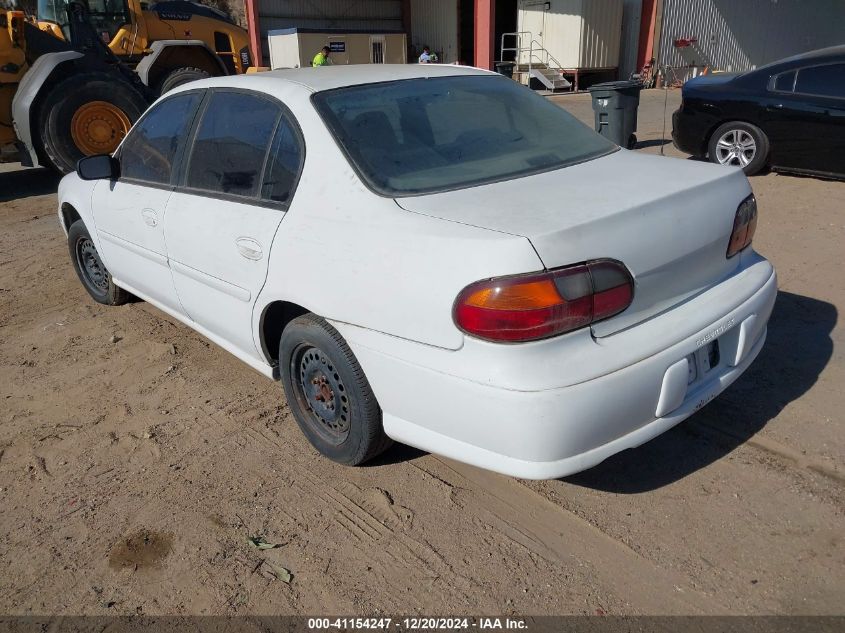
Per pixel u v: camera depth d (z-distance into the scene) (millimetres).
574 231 2352
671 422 2637
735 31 22578
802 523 2730
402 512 2945
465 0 24344
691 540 2688
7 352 4758
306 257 2904
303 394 3334
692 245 2678
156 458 3434
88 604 2586
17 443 3645
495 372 2344
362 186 2818
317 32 19562
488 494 3029
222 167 3510
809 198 7113
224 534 2887
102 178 4324
